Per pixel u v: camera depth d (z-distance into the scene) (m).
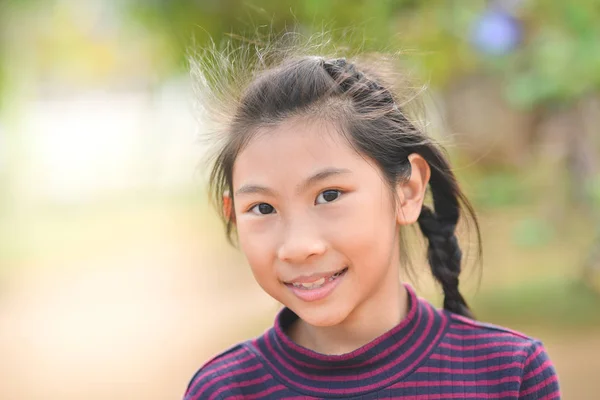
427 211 3.25
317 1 6.50
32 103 25.50
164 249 15.00
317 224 2.67
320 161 2.68
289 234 2.66
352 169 2.70
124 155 29.95
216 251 14.45
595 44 7.24
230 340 9.05
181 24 9.41
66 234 17.27
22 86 18.88
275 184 2.68
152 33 11.07
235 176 2.82
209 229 16.89
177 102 26.28
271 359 2.90
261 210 2.75
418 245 3.45
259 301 10.59
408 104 3.18
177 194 22.69
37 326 10.41
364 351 2.79
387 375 2.79
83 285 12.48
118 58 28.06
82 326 10.28
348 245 2.67
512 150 9.16
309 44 3.31
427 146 3.09
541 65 7.33
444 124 4.23
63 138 33.25
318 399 2.79
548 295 8.09
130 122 34.09
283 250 2.66
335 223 2.67
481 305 7.96
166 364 8.56
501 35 7.51
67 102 34.22
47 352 9.34
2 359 9.13
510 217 9.09
